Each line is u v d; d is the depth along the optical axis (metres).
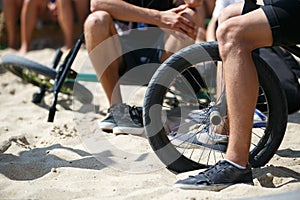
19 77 16.08
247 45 8.15
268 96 9.21
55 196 8.25
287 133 11.39
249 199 6.68
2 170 9.19
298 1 8.09
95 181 8.91
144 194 8.18
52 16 21.75
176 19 11.59
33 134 11.80
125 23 12.34
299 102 11.71
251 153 9.38
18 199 8.15
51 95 15.06
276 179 8.80
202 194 8.12
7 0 21.09
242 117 8.21
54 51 20.48
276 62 12.02
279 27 8.08
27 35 20.58
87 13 20.86
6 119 13.09
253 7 8.73
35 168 9.45
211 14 18.59
